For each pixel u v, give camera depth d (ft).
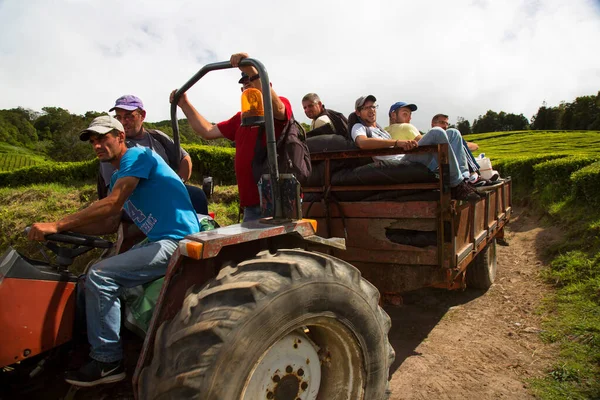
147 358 6.52
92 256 20.72
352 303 7.20
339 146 14.16
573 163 31.04
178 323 6.18
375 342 7.68
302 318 6.52
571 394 10.37
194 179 43.93
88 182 51.78
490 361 12.49
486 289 18.94
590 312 14.60
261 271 6.66
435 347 13.60
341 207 13.04
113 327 7.14
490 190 17.89
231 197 29.91
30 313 6.63
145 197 8.10
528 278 20.13
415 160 13.10
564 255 21.18
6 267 6.55
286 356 6.95
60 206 28.25
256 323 5.96
